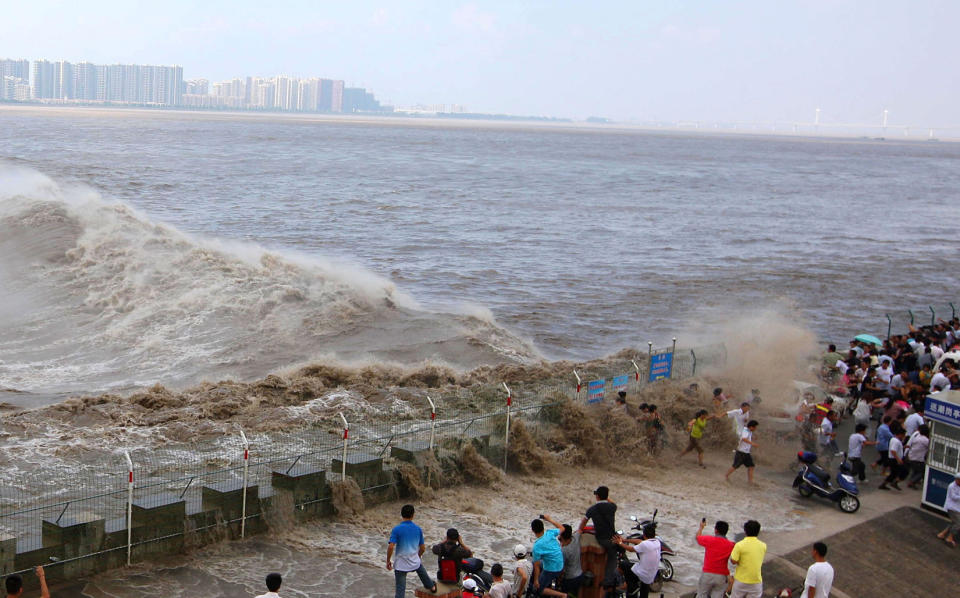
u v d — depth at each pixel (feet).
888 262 221.66
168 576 47.39
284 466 57.06
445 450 63.05
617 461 69.92
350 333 107.34
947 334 109.91
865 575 54.19
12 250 132.16
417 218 264.72
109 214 147.33
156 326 107.55
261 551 51.11
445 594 44.16
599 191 393.91
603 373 84.99
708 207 342.03
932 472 63.31
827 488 63.87
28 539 46.29
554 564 43.24
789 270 201.98
